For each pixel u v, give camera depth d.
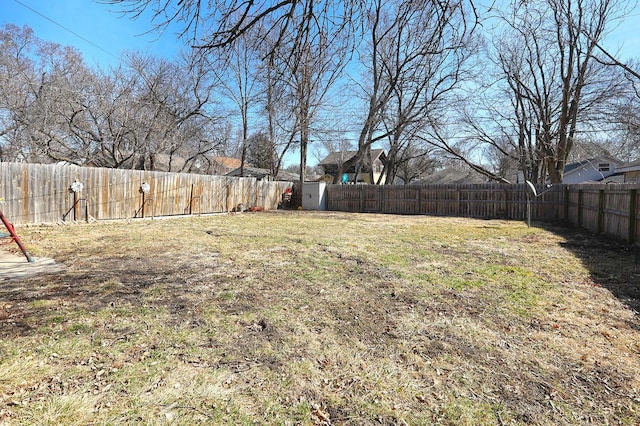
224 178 14.28
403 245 6.46
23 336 2.36
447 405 1.71
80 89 13.23
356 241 6.89
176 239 6.86
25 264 4.53
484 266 4.72
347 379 1.93
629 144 14.69
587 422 1.58
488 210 13.49
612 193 7.46
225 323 2.69
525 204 12.66
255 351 2.24
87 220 9.36
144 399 1.70
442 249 6.05
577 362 2.14
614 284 3.86
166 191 11.64
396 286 3.76
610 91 13.23
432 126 18.08
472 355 2.23
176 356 2.15
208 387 1.82
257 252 5.62
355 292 3.54
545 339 2.46
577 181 25.73
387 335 2.52
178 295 3.35
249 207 15.75
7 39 13.46
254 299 3.28
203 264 4.70
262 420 1.57
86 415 1.57
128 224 9.51
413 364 2.11
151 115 14.42
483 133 18.56
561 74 14.66
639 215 6.22
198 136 17.23
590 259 5.20
